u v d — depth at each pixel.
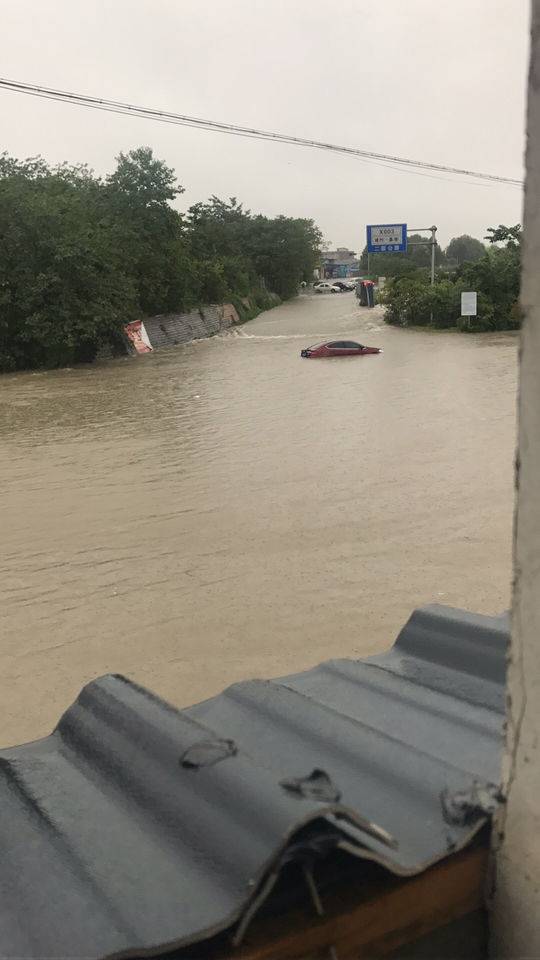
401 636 3.04
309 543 9.31
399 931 1.66
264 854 1.53
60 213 31.89
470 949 1.75
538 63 1.39
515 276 39.94
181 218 47.00
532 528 1.53
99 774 2.09
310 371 27.03
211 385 24.66
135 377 27.72
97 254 32.31
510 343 33.69
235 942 1.51
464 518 9.99
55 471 13.63
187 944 1.47
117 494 11.88
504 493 11.01
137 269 40.00
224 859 1.61
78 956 1.50
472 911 1.74
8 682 6.36
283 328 47.97
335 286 93.62
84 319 31.89
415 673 2.78
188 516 10.59
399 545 9.12
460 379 23.31
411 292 44.34
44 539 9.88
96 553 9.29
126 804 1.94
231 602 7.72
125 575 8.55
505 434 15.04
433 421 16.81
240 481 12.32
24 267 30.92
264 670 6.38
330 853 1.68
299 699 2.44
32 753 2.27
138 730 2.14
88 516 10.80
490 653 2.71
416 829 1.75
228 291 55.34
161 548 9.36
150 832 1.82
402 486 11.63
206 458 14.12
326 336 41.75
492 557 8.62
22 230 30.94
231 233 72.44
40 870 1.78
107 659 6.68
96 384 26.20
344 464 13.18
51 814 1.96
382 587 7.93
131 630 7.20
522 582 1.57
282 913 1.59
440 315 42.28
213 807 1.75
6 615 7.63
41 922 1.62
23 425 18.66
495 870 1.72
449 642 2.87
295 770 2.03
